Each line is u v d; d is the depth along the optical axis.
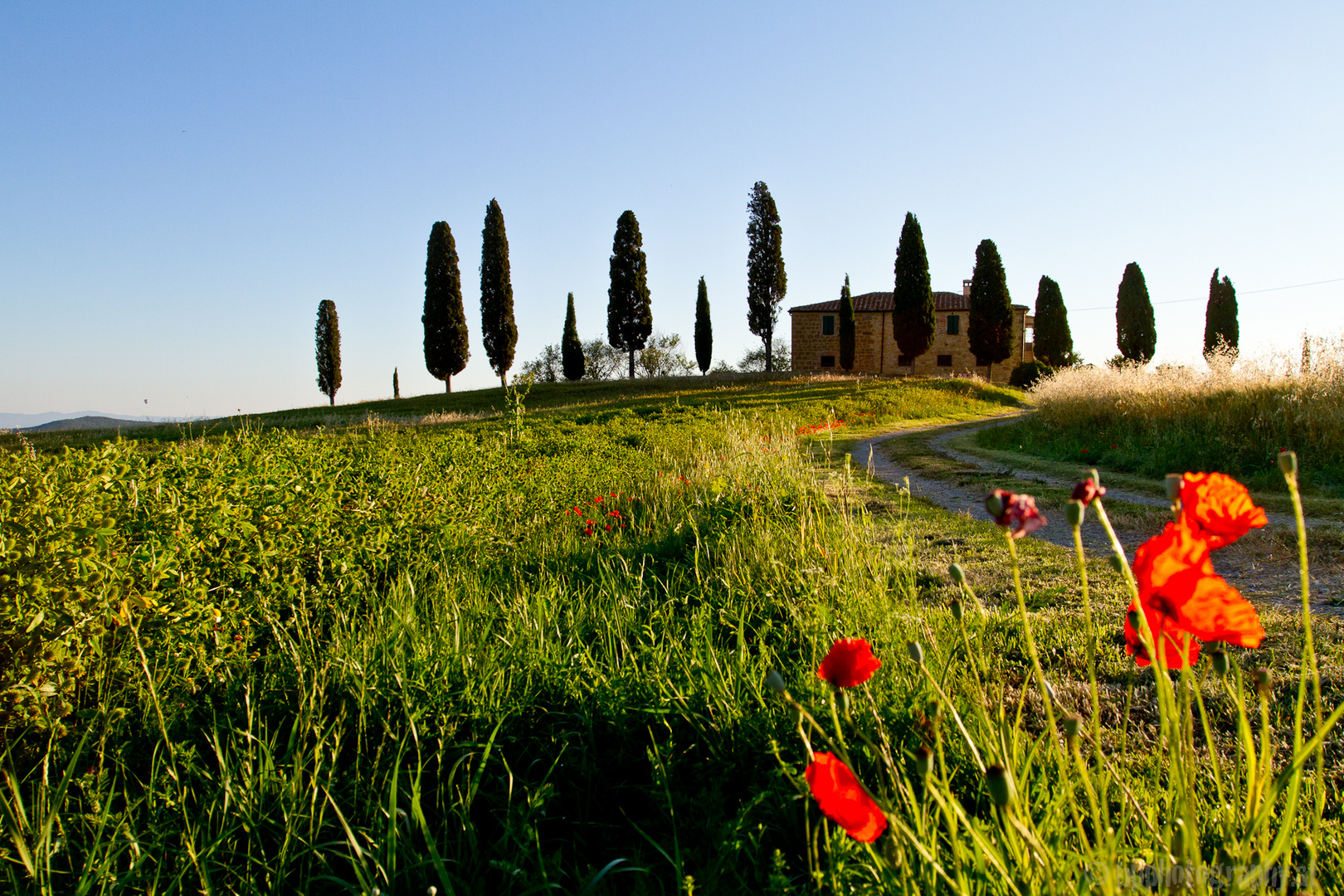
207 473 4.55
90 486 3.42
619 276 47.31
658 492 8.33
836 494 7.18
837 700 1.49
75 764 2.45
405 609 3.93
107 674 2.93
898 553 5.55
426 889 2.02
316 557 4.53
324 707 2.92
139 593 3.01
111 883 1.96
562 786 2.58
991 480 10.73
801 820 2.20
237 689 3.03
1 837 2.10
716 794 2.27
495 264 42.50
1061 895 1.32
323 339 54.50
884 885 1.58
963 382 34.31
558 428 20.05
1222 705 2.93
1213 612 1.05
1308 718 2.82
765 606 4.15
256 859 2.10
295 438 7.37
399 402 39.22
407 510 5.98
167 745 2.63
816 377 37.56
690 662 3.13
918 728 2.34
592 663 3.16
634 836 2.35
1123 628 3.83
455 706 2.82
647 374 68.38
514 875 2.00
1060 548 5.97
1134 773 2.34
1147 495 8.96
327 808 2.36
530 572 5.58
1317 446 9.25
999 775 1.17
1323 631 3.80
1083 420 14.71
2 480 3.17
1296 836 1.55
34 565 2.68
